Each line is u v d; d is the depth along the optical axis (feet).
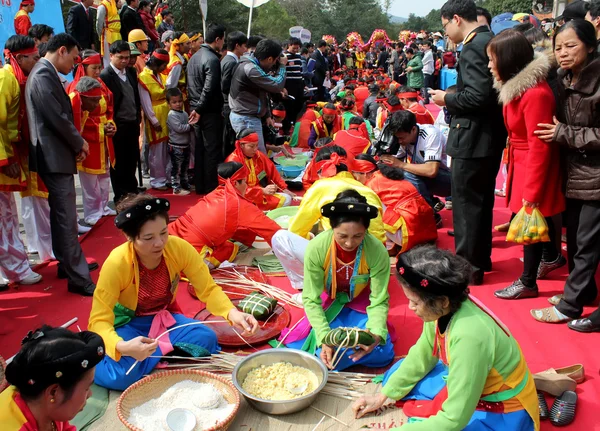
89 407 8.72
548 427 8.35
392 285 13.29
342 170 14.74
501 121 12.22
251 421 8.36
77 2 25.70
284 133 32.12
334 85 58.65
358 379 9.33
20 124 12.82
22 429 5.68
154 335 9.41
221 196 13.66
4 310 12.25
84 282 12.91
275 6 155.84
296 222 13.23
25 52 12.52
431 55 54.60
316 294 9.65
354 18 190.08
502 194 20.40
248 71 18.95
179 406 8.27
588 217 10.60
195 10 94.79
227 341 10.41
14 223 13.25
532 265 12.15
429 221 14.79
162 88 20.99
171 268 9.40
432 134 16.12
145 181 23.61
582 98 10.30
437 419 6.89
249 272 13.87
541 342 10.62
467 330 6.72
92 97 15.29
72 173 12.35
